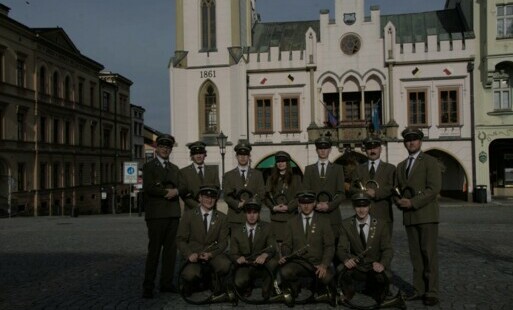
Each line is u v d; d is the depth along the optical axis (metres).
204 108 38.00
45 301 9.27
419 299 9.03
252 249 9.41
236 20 37.50
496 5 33.66
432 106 35.62
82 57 57.34
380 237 8.91
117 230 22.75
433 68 35.53
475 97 34.81
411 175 9.14
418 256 9.05
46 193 49.00
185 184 10.72
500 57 33.56
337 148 35.66
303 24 41.75
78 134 57.25
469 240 16.47
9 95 43.41
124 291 10.05
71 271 12.22
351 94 37.47
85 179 58.53
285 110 37.25
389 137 35.19
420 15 40.41
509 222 22.30
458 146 35.25
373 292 8.95
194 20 38.06
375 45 36.31
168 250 9.99
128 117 73.00
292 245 9.33
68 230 23.47
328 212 9.88
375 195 9.62
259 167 37.31
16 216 42.84
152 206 9.80
